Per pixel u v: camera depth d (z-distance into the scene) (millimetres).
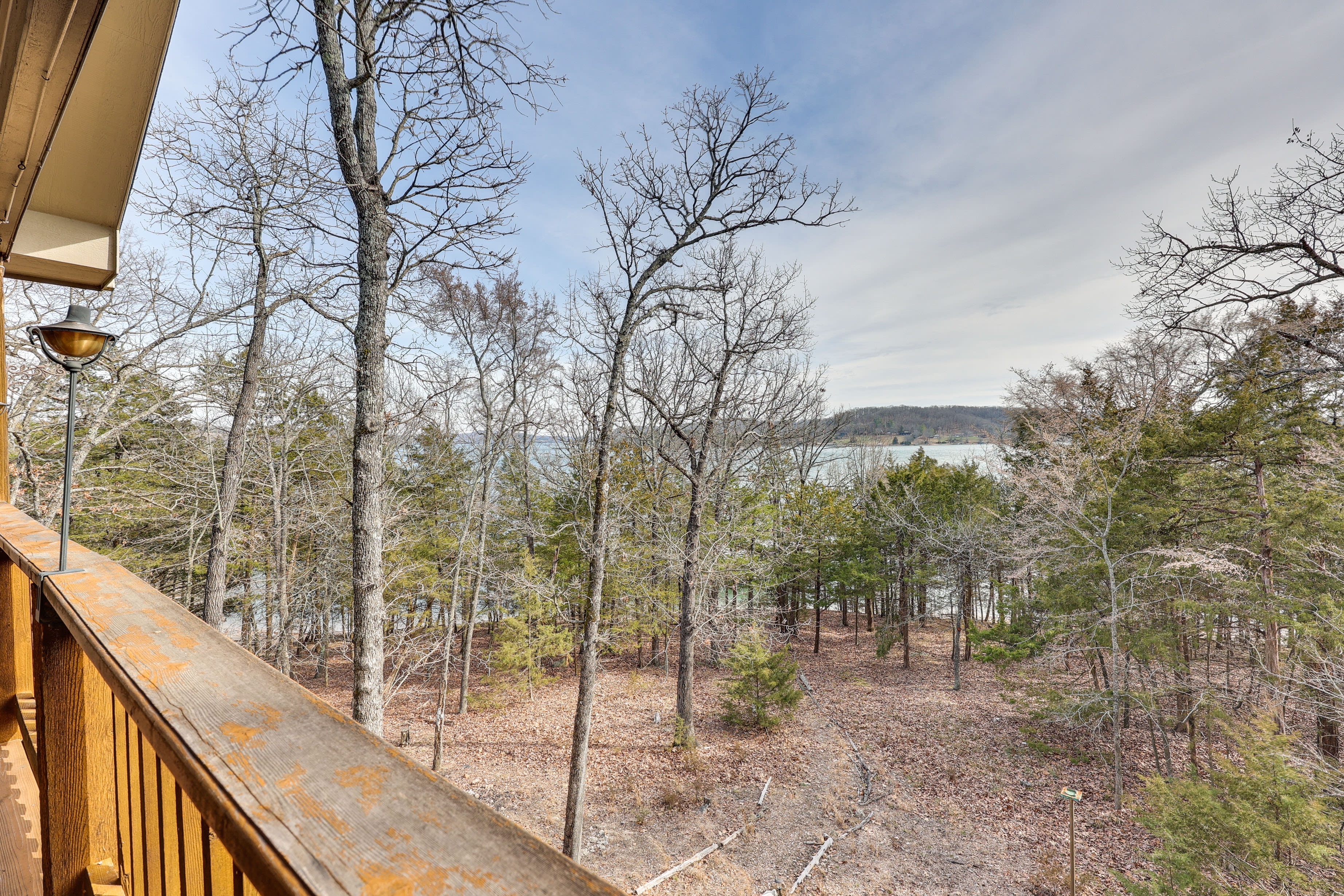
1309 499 11852
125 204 3047
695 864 10375
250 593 15289
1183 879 8305
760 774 13805
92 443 10164
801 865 10516
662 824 11602
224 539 9305
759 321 14328
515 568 19312
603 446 10391
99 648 862
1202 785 9086
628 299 10711
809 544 21391
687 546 14578
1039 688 15836
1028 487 16500
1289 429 12688
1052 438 17250
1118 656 13719
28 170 2197
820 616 34531
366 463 6113
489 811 437
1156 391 15891
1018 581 18469
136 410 11398
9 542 1635
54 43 1603
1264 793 8445
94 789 1290
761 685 16516
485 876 357
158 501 12742
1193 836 8625
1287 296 11016
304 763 534
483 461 16922
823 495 24031
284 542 14188
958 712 18344
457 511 18031
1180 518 14531
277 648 15484
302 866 382
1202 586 13375
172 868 896
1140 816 9383
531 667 18297
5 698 2018
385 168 6070
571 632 18609
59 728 1238
